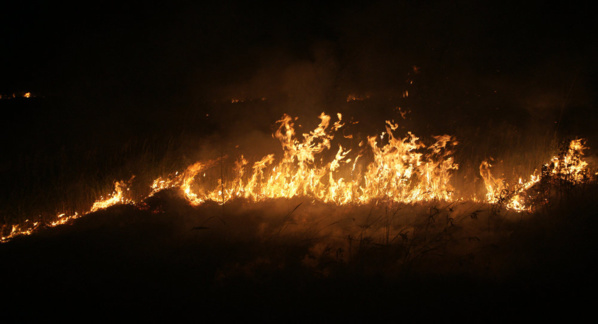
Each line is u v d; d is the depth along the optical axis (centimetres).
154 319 325
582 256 385
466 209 496
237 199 553
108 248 428
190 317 326
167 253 418
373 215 490
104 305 342
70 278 376
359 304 335
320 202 543
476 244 412
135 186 623
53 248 430
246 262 398
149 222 488
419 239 425
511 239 420
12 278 377
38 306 341
